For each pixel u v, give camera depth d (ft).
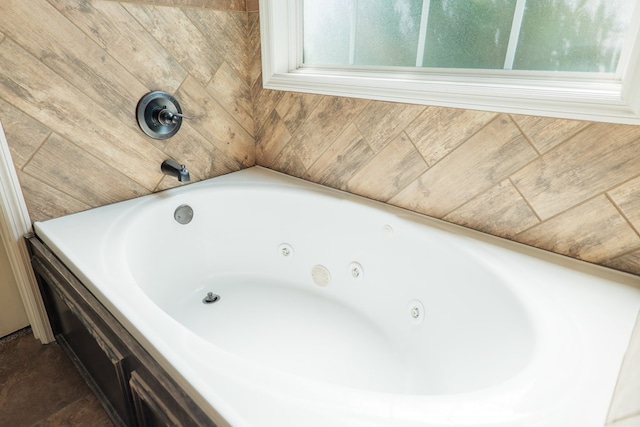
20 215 3.97
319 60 5.19
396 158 4.31
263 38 5.02
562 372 2.13
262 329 4.60
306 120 5.04
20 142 3.79
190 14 4.60
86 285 3.10
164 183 5.02
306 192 4.97
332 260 4.92
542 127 3.26
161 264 4.76
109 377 3.29
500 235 3.79
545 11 3.39
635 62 2.71
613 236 3.16
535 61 3.57
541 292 2.93
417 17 4.17
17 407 3.85
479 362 3.13
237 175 5.63
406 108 4.03
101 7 3.92
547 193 3.39
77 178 4.26
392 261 4.31
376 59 4.67
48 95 3.83
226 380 2.06
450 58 4.09
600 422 1.80
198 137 5.18
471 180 3.81
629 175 2.97
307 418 1.86
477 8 3.76
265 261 5.47
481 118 3.56
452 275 3.67
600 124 2.99
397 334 4.33
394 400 1.97
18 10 3.47
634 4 2.91
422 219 4.19
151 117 4.59
